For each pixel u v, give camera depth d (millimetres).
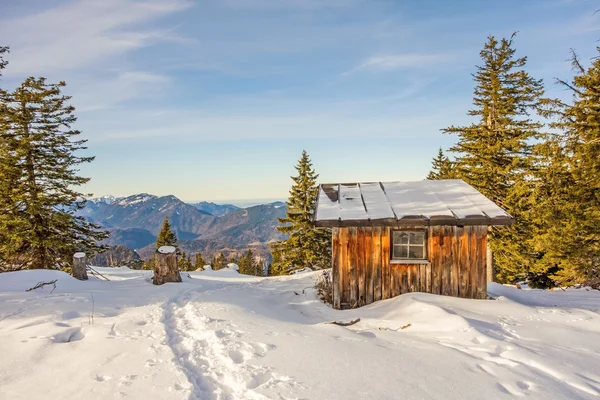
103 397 3637
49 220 16562
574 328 6090
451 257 8898
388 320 6926
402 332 5984
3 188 15688
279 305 9102
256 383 3777
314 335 5328
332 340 5043
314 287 11180
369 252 9070
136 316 6992
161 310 7461
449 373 3967
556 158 12922
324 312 8453
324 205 9883
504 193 17406
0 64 13547
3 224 15586
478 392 3549
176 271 11961
